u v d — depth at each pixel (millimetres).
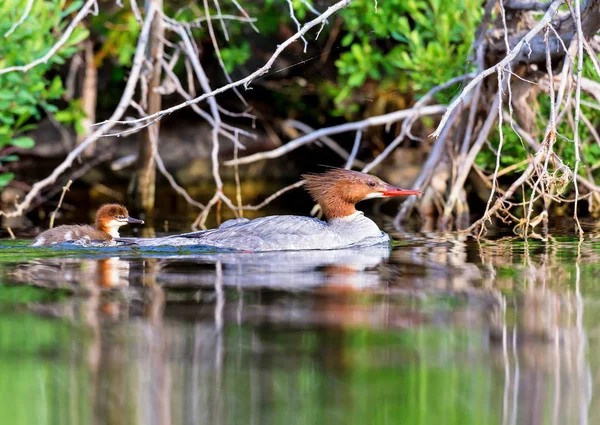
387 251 13148
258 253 13008
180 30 16656
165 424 6766
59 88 16953
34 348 8227
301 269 11570
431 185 17469
